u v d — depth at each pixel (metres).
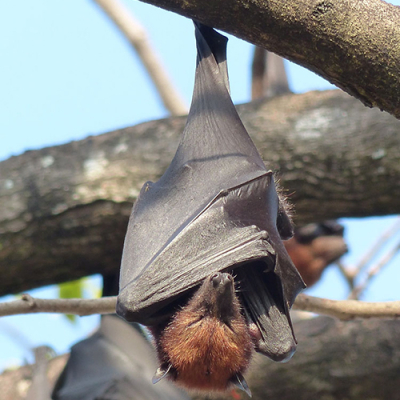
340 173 12.79
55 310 8.02
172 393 12.34
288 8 6.19
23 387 13.10
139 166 12.99
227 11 6.25
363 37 6.25
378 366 12.68
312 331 13.32
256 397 12.88
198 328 6.91
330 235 16.36
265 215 7.59
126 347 12.79
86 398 11.80
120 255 13.12
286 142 12.91
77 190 12.82
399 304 8.82
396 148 12.60
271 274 7.37
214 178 7.89
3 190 12.89
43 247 12.82
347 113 13.04
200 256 7.30
